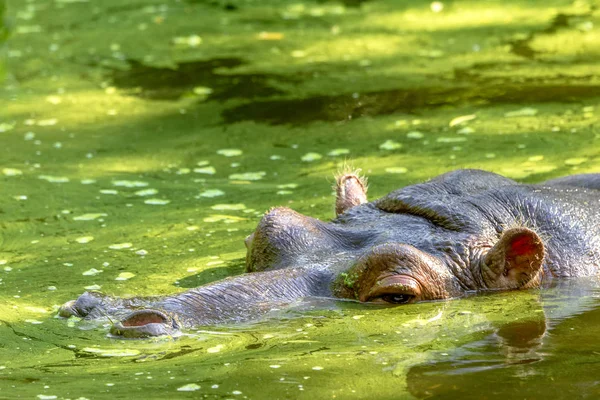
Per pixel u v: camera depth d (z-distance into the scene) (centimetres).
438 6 8388
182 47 7388
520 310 2723
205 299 2722
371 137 5116
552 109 5362
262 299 2747
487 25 7594
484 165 4481
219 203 4219
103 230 3909
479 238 2981
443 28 7625
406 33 7519
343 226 3112
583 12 7794
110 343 2558
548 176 4222
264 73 6538
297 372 2312
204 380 2289
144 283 3225
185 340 2544
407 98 5800
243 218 4000
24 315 2877
